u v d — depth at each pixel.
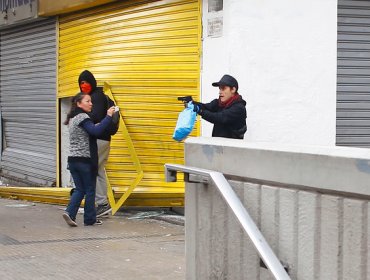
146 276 5.71
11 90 13.97
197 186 3.66
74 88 11.27
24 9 12.39
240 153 3.26
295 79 8.27
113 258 6.42
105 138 8.55
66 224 8.45
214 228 3.50
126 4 9.88
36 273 5.83
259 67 8.16
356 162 2.51
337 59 8.53
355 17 8.62
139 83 9.53
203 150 3.58
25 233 7.80
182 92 8.98
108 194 9.02
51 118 12.32
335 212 2.64
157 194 9.01
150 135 9.37
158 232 7.87
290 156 2.90
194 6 8.77
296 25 8.23
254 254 3.16
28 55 13.12
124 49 9.88
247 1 8.08
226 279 3.40
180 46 8.98
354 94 8.65
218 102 7.59
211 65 8.48
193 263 3.73
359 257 2.52
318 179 2.72
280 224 2.98
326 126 8.41
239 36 8.09
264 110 8.19
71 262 6.25
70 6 10.72
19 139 13.81
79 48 11.11
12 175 14.05
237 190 3.27
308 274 2.80
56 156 12.16
